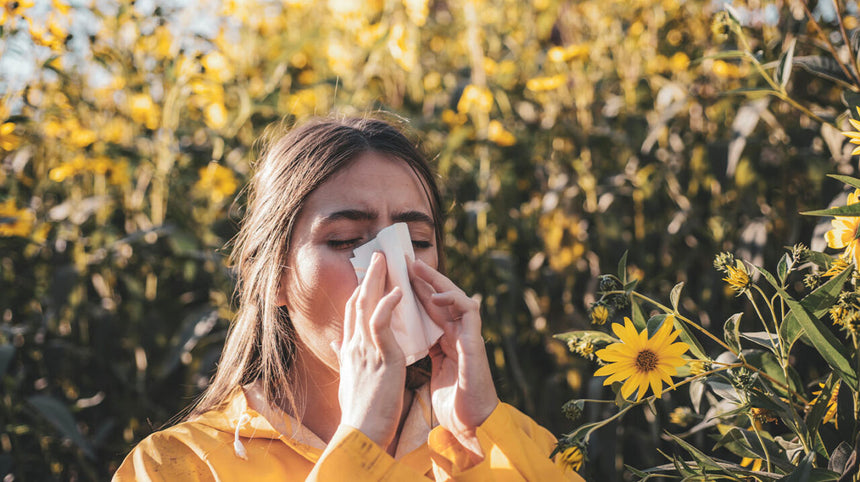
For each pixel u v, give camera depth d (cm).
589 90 295
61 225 302
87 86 318
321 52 365
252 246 131
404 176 123
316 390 126
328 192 119
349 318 114
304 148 124
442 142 312
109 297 300
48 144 316
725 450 180
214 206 309
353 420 108
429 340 118
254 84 357
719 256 115
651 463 218
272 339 126
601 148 303
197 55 291
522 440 117
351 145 120
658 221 284
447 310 121
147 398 285
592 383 225
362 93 321
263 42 384
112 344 290
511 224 298
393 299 110
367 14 351
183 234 282
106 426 279
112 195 315
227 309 278
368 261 116
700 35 296
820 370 175
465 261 279
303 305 120
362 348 111
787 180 238
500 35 360
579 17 339
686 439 195
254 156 309
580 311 281
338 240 118
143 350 282
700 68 296
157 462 118
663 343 108
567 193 282
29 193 327
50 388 285
